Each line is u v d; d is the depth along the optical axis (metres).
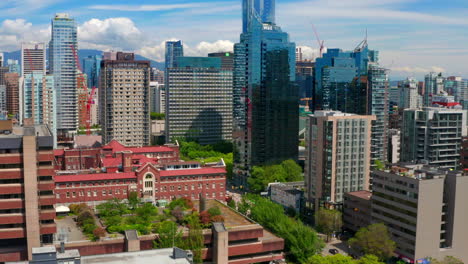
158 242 160.88
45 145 154.75
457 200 186.50
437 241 187.75
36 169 150.12
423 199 183.12
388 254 183.50
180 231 165.38
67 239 160.25
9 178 148.38
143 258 117.25
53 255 109.69
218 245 162.38
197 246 160.12
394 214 195.38
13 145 148.62
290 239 184.25
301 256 181.00
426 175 192.75
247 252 171.50
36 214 150.00
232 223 176.62
